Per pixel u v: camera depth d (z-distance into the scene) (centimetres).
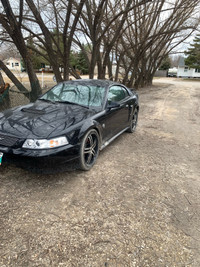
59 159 270
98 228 219
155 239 210
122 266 179
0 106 590
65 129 282
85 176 319
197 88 2356
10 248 190
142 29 1636
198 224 235
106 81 454
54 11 837
